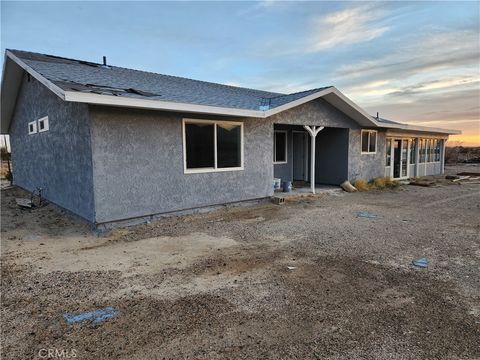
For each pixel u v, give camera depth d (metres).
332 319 3.11
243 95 11.20
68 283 4.09
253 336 2.83
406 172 16.73
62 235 6.40
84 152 6.64
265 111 8.59
